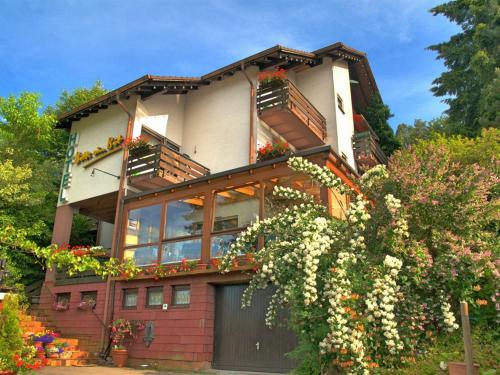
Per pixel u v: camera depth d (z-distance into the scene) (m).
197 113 16.83
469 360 4.72
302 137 16.12
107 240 18.61
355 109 22.80
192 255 11.66
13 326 8.99
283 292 7.18
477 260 6.22
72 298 13.64
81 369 10.43
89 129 16.45
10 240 7.98
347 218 6.92
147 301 12.13
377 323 5.90
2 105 17.33
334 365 5.91
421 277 6.63
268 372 9.80
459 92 24.47
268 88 14.76
